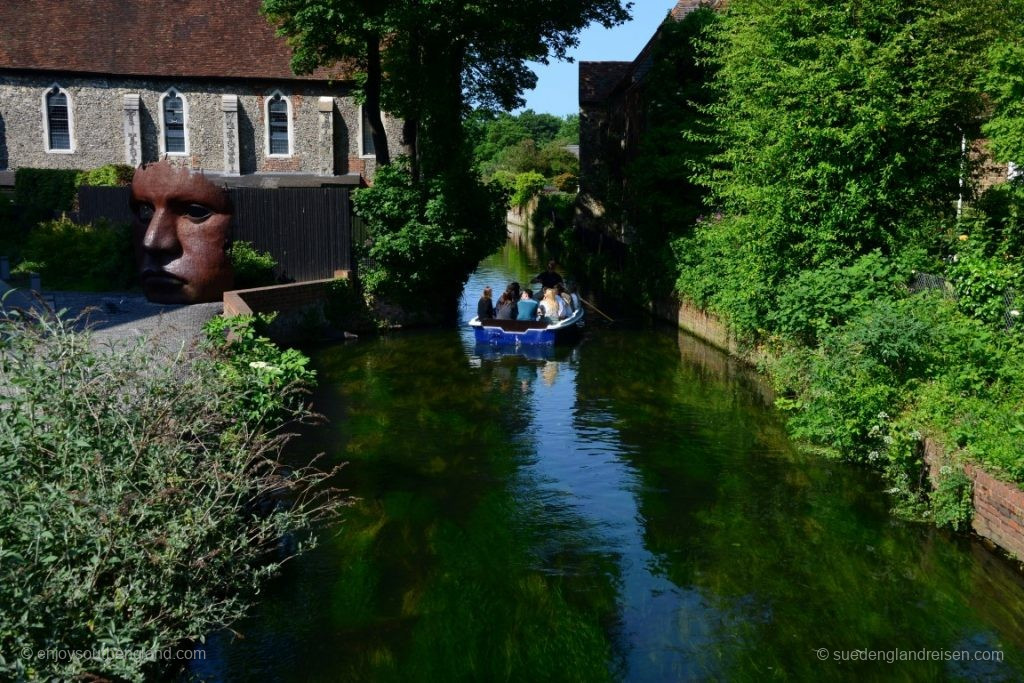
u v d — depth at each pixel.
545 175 77.62
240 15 42.22
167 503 6.66
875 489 12.27
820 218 16.67
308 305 23.78
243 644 8.15
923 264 15.29
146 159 40.78
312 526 10.84
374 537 10.62
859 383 12.59
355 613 8.77
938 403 11.59
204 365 8.24
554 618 8.77
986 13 14.91
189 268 22.02
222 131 41.06
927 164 15.88
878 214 16.22
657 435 14.97
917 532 10.77
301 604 8.95
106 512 6.10
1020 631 8.54
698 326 24.00
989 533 10.14
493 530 10.91
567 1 26.64
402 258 25.36
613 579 9.66
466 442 14.49
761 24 17.92
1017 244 14.62
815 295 15.16
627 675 7.79
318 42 25.25
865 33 15.73
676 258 25.66
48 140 40.09
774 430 15.18
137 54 40.34
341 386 18.47
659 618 8.83
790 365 15.56
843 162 16.06
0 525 5.74
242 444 8.16
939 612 8.91
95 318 19.27
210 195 22.20
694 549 10.43
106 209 27.64
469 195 26.20
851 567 9.91
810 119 16.03
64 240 25.28
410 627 8.52
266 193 25.23
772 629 8.62
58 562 5.95
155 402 7.33
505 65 30.45
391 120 41.97
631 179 28.58
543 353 22.23
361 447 14.14
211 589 7.06
